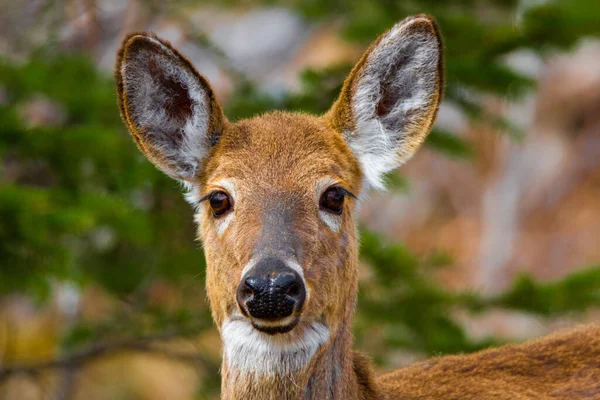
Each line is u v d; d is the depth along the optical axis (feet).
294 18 96.12
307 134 27.89
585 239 93.04
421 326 47.70
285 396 26.21
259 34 95.45
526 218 96.27
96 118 47.09
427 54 28.76
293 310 24.41
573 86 97.45
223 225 26.84
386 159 29.35
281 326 24.67
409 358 53.31
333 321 26.71
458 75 46.50
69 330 51.88
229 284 26.30
